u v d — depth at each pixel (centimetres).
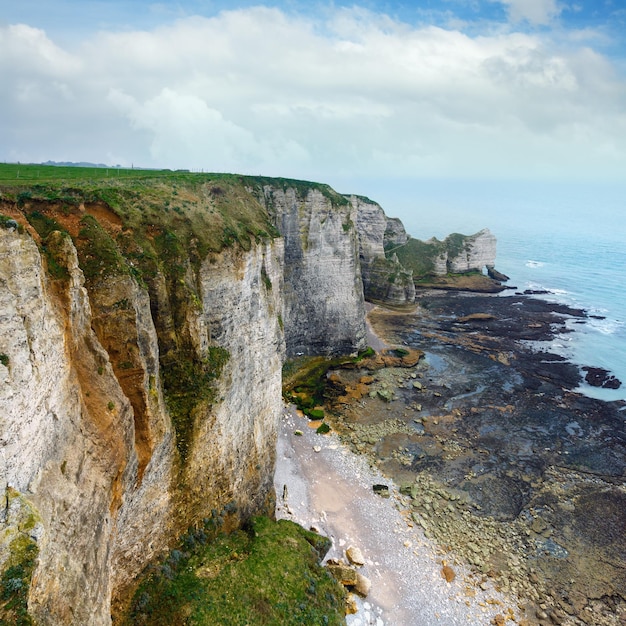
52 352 1652
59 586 1409
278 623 2502
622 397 6550
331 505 4225
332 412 5856
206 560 2819
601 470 4984
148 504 2542
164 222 3175
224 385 3200
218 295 3309
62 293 1858
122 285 2327
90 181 3431
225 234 3500
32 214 2384
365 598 3325
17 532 1280
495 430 5650
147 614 2406
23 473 1384
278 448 4922
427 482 4675
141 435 2400
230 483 3281
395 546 3841
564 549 3925
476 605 3375
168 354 2898
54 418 1616
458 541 3953
